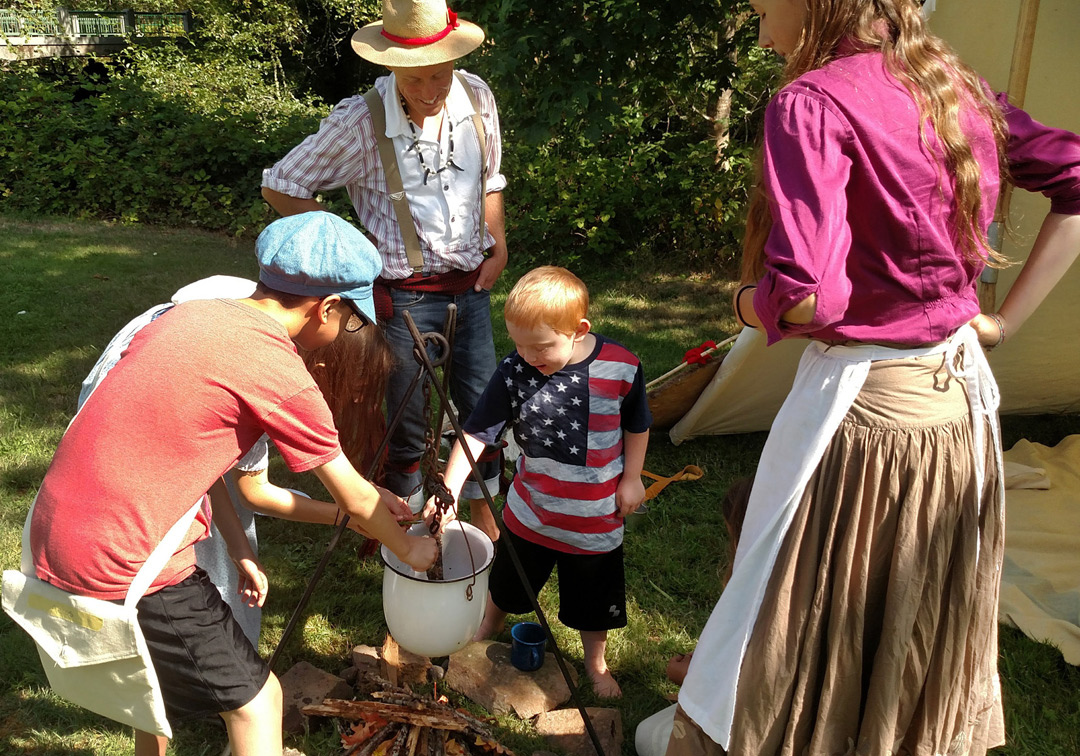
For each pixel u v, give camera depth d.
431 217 2.89
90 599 1.65
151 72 17.95
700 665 1.89
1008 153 1.80
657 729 2.34
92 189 9.94
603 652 2.68
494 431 2.44
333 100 24.12
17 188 9.94
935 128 1.55
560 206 8.06
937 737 1.84
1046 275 1.85
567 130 8.11
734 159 7.73
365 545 2.72
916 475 1.67
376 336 2.29
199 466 1.69
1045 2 3.16
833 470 1.71
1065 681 2.71
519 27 6.43
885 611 1.75
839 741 1.84
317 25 22.94
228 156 10.04
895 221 1.55
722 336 6.04
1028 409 4.57
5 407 4.54
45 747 2.34
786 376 4.05
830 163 1.49
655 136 9.09
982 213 1.64
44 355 5.32
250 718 1.87
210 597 1.89
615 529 2.48
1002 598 3.03
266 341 1.72
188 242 9.00
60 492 1.66
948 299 1.64
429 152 2.85
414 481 3.21
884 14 1.61
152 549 1.67
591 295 7.04
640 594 3.17
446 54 2.63
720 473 4.07
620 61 6.62
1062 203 1.82
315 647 2.81
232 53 20.48
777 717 1.82
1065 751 2.43
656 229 8.09
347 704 2.35
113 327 5.91
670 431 4.34
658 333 6.11
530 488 2.50
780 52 1.78
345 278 1.73
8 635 2.74
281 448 1.76
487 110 3.05
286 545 3.40
